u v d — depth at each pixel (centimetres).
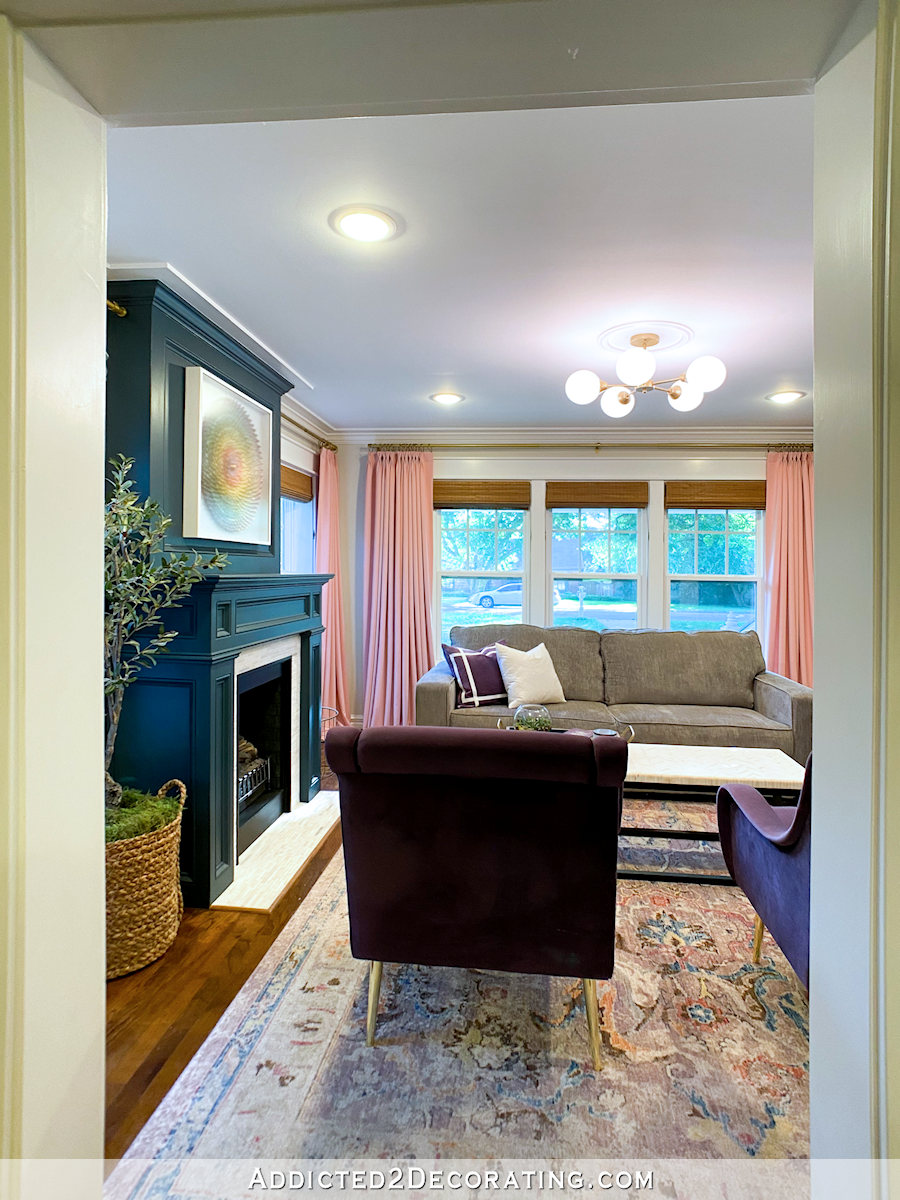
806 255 209
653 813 321
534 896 145
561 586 495
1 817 64
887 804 60
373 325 272
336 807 330
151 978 184
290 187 170
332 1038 159
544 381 354
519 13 60
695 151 155
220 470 265
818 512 70
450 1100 139
